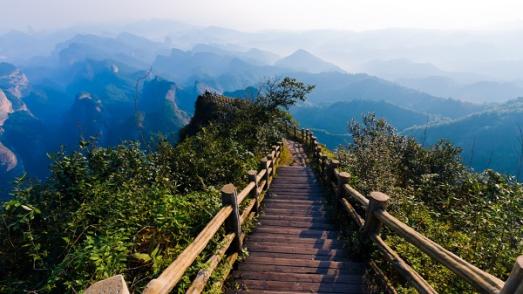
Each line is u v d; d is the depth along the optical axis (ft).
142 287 9.40
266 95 64.64
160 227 12.09
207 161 25.86
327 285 12.14
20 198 12.69
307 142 58.18
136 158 20.62
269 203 23.36
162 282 6.74
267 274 12.91
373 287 11.89
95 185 15.10
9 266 11.03
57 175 15.10
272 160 31.48
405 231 9.56
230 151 29.73
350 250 14.74
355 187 22.06
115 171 18.69
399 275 12.05
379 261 13.00
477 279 6.18
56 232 11.89
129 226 12.21
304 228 18.67
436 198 24.30
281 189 27.89
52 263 11.03
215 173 24.81
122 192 14.79
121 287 4.82
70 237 11.75
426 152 35.88
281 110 75.66
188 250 8.79
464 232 16.37
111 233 10.60
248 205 18.08
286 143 62.03
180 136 83.05
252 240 16.42
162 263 10.25
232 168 26.48
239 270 13.32
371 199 12.60
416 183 31.40
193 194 18.16
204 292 10.52
